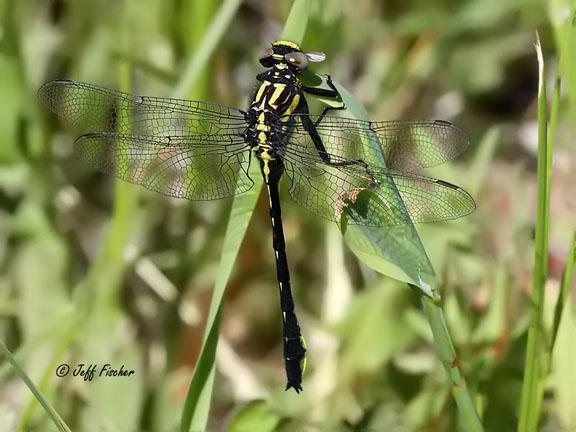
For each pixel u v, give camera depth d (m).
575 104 0.82
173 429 0.84
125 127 0.83
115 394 0.84
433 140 0.82
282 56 0.83
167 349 0.85
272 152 0.83
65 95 0.83
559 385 0.82
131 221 0.84
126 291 0.85
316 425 0.83
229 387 0.85
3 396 0.84
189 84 0.83
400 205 0.81
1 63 0.85
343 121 0.82
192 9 0.85
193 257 0.85
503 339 0.83
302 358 0.83
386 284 0.84
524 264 0.85
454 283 0.84
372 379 0.84
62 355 0.84
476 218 0.85
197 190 0.83
